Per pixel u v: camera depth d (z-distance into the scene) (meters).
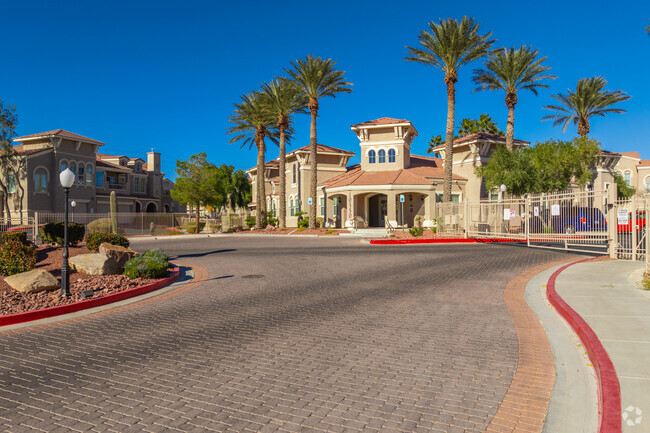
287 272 13.86
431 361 5.38
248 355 5.79
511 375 4.88
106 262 12.43
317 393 4.50
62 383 4.94
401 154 38.44
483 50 29.14
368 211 38.47
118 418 4.04
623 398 3.88
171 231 40.19
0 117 36.88
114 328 7.48
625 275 10.66
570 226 17.84
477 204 24.62
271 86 36.22
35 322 8.07
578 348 5.79
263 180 39.88
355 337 6.50
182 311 8.72
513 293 9.73
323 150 41.88
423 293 9.85
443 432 3.67
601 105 36.12
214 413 4.10
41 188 39.12
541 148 30.06
